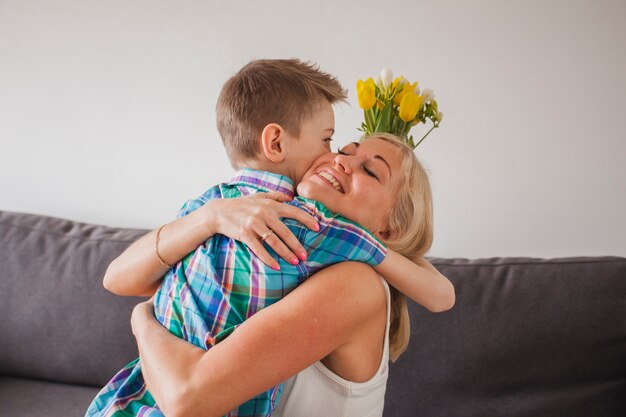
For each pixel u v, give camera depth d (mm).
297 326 879
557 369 1556
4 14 2168
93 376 1832
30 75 2184
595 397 1532
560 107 1857
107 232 1940
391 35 1941
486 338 1584
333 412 1041
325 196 1026
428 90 1333
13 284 1872
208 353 881
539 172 1891
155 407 968
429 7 1906
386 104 1304
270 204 955
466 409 1581
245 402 934
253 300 936
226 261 960
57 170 2211
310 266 947
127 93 2129
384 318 1050
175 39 2078
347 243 968
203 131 2092
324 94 1142
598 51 1819
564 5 1824
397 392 1623
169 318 993
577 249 1889
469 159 1931
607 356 1539
